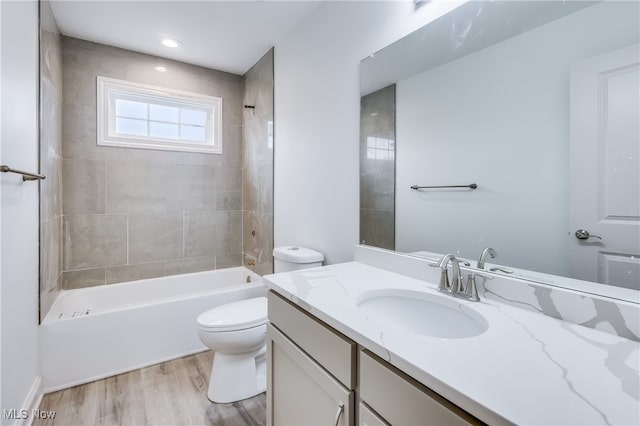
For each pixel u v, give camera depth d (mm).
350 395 835
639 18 773
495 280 1032
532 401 521
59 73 2297
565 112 906
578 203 884
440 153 1257
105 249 2582
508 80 1037
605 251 835
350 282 1245
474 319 952
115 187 2609
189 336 2256
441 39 1245
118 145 2609
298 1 1940
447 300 1049
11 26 1355
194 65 2904
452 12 1205
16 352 1408
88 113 2486
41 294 1794
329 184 1893
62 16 2131
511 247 1033
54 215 2143
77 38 2426
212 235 3061
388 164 1487
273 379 1260
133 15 2109
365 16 1613
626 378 590
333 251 1862
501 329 812
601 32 834
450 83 1215
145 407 1679
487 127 1099
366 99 1604
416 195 1356
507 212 1046
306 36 2104
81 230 2486
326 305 984
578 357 669
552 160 935
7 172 1281
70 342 1861
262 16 2098
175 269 2885
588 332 796
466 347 713
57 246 2256
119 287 2562
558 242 923
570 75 896
